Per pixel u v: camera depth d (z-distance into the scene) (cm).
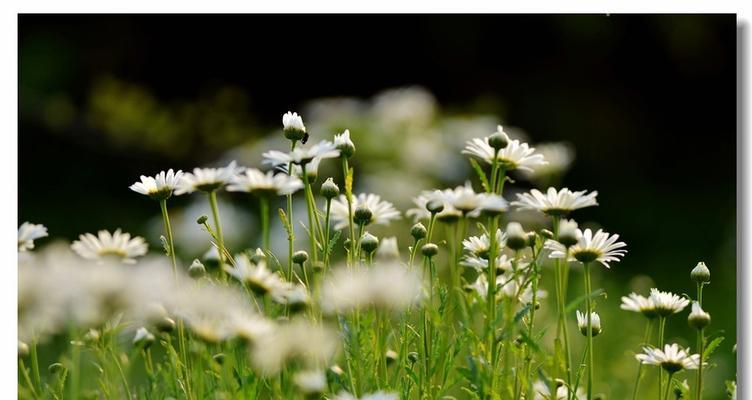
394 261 221
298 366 210
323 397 212
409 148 515
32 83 697
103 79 711
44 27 720
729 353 351
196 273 218
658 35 775
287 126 221
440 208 221
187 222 419
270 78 755
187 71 745
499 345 219
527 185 509
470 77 786
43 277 205
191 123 662
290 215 220
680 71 779
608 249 216
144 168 650
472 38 785
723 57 769
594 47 786
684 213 683
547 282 371
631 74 784
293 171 221
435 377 217
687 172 754
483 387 212
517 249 213
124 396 220
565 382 220
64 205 618
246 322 206
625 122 777
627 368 285
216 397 211
